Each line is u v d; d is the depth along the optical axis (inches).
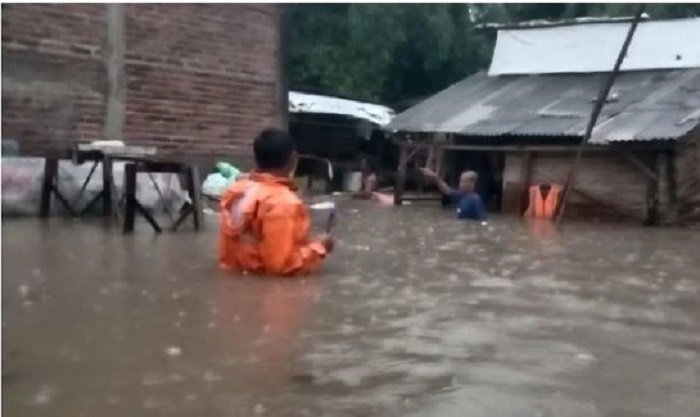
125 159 388.2
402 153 774.5
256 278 230.4
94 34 507.8
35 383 125.9
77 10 498.0
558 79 783.1
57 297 195.5
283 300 197.0
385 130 791.1
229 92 590.2
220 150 586.9
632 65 742.5
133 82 530.9
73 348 146.8
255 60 606.2
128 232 348.8
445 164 770.2
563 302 205.8
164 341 152.7
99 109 512.1
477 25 1016.2
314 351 146.9
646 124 609.3
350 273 247.1
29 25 475.5
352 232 408.8
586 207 636.1
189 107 565.3
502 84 808.9
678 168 595.5
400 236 392.8
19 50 471.8
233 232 241.6
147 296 199.2
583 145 589.3
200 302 192.5
